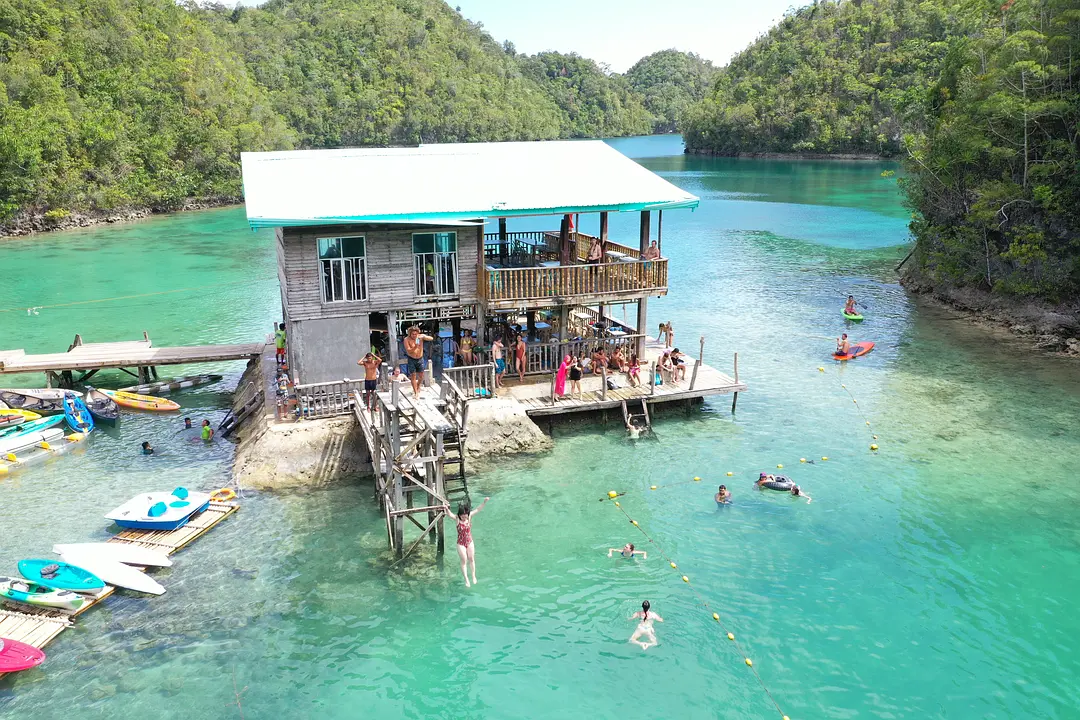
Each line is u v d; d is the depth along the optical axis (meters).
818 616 19.91
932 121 58.69
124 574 21.02
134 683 17.56
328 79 185.50
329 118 179.25
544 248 37.00
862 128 164.12
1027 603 20.33
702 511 24.88
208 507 24.59
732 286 57.09
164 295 55.16
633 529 23.88
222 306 52.09
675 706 17.00
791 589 20.97
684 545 23.03
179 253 72.12
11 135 80.88
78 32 103.19
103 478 27.00
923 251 56.03
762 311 49.88
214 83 120.56
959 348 41.59
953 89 56.75
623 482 26.64
